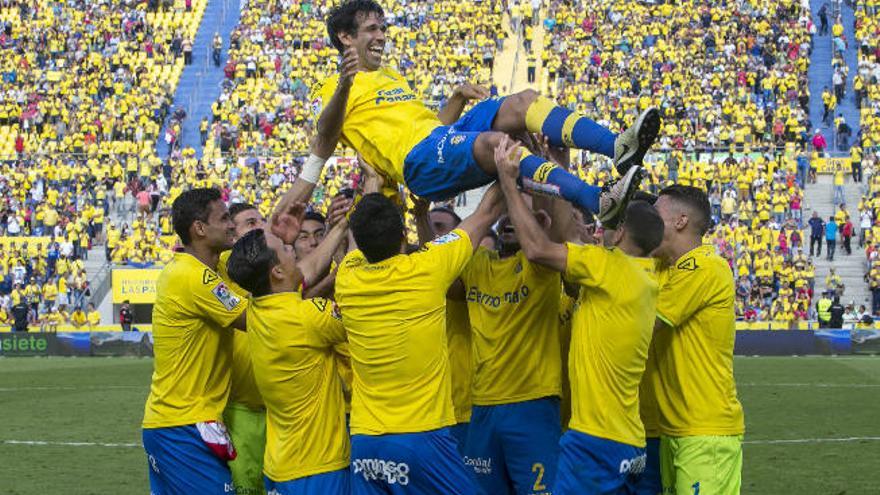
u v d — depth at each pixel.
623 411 6.92
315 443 7.18
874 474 12.73
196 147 41.41
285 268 7.17
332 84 7.41
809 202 36.34
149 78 43.81
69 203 37.91
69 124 41.75
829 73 41.59
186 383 7.80
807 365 26.12
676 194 7.48
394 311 6.76
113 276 35.28
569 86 41.78
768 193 35.66
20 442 15.80
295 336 7.08
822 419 17.27
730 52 41.84
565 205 7.25
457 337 8.34
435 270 6.83
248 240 7.11
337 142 7.33
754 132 38.81
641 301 6.85
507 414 7.54
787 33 42.31
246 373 8.20
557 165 6.33
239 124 41.41
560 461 7.02
